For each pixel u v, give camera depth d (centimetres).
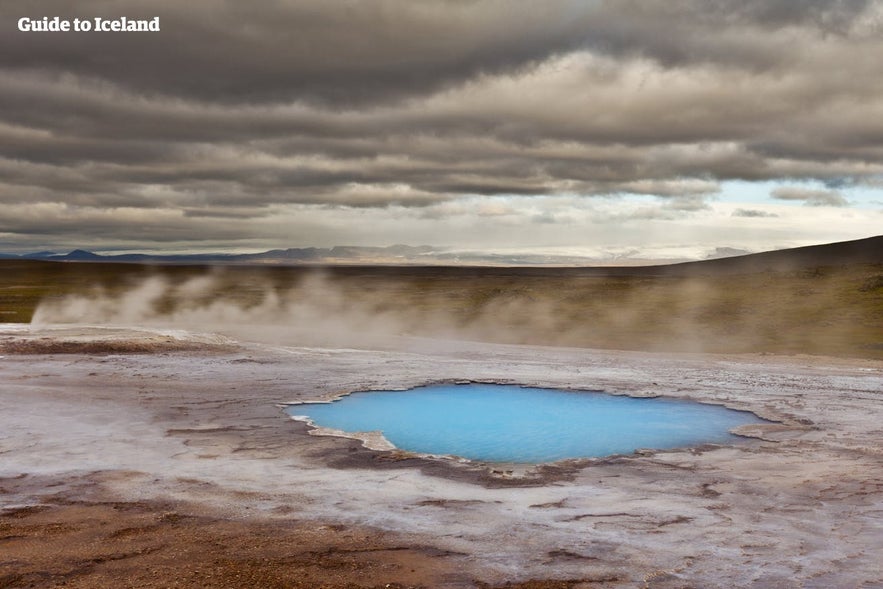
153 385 1689
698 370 2139
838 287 6519
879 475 1009
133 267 16450
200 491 895
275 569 655
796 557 701
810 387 1825
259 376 1872
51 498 854
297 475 984
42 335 2336
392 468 1036
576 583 634
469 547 718
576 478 994
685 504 873
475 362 2241
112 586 614
